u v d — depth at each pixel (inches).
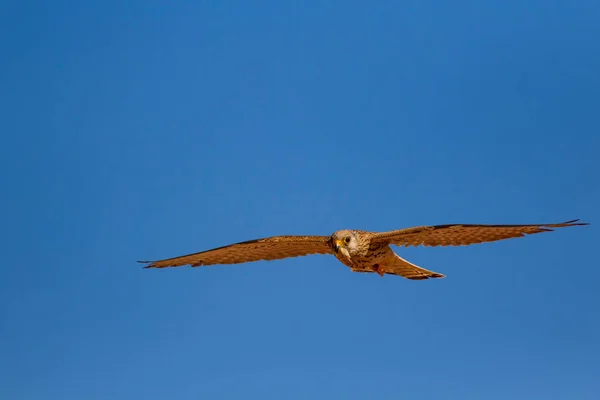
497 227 639.1
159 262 730.2
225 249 722.2
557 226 620.4
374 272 732.7
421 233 676.7
